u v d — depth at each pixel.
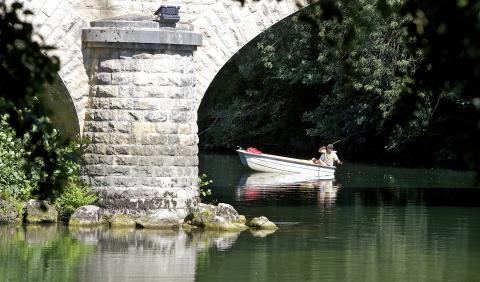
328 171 72.25
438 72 12.42
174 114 43.56
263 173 74.94
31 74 12.77
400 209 51.91
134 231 42.19
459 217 48.78
